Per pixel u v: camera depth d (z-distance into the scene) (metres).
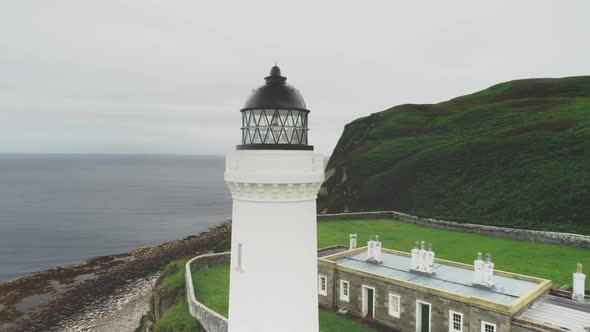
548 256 30.27
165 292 28.08
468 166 53.38
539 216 38.72
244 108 8.32
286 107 8.04
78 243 68.94
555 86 84.38
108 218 94.56
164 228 83.56
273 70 8.58
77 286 45.41
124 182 196.25
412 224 45.75
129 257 58.72
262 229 7.62
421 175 56.88
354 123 93.12
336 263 24.28
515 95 86.62
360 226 44.44
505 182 46.81
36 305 40.03
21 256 60.38
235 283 7.95
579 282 19.02
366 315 22.80
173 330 22.16
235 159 7.77
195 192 158.12
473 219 42.69
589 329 15.94
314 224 8.20
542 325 15.85
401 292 20.84
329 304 24.36
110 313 36.94
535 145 50.19
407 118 84.38
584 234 33.75
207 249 60.03
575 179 41.06
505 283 20.44
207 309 21.34
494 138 56.38
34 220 89.94
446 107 88.62
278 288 7.63
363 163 68.00
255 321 7.67
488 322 17.39
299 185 7.59
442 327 19.14
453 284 20.62
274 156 7.52
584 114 55.62
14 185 166.50
